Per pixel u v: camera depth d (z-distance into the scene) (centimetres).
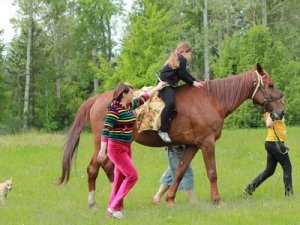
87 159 1783
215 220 861
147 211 952
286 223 845
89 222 871
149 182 1330
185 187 1036
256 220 852
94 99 1022
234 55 4000
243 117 3666
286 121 3869
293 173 1425
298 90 3900
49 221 887
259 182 1107
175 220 868
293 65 3947
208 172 1001
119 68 4234
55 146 2125
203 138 996
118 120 866
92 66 4525
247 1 4544
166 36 4131
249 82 1037
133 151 1898
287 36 4684
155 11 4106
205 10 4641
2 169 1585
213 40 5147
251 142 2128
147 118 981
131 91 874
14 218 922
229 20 5194
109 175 995
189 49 1000
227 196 1116
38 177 1434
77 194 1177
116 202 889
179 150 1043
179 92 1012
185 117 992
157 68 3950
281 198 1060
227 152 1867
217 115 1008
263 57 3894
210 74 5150
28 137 2412
